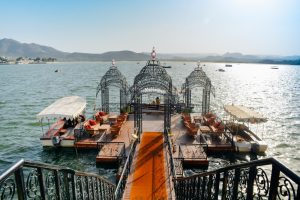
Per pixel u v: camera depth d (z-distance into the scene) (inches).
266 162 144.4
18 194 140.1
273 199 140.7
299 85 3804.1
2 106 2000.5
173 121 1259.2
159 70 1129.4
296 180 118.1
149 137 976.9
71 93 2751.0
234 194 189.3
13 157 999.0
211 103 2185.0
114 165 867.4
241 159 939.3
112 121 1226.6
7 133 1305.4
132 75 5285.4
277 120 1606.8
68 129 1147.3
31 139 1211.9
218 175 231.0
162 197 572.4
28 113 1763.0
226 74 6368.1
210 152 973.8
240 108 1181.1
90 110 1892.2
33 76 5128.0
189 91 1541.6
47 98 2402.8
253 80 4640.8
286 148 1111.0
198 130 1125.7
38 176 161.8
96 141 1011.9
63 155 983.0
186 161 848.9
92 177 284.8
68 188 209.2
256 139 1077.8
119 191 586.9
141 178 658.8
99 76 5167.3
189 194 393.4
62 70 7652.6
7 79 4404.5
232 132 1066.7
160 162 754.8
